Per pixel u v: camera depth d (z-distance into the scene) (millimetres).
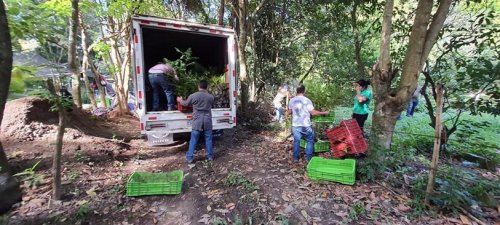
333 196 4086
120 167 5234
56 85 4277
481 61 5766
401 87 4914
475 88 5648
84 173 4629
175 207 3822
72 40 3779
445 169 4707
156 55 7832
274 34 11961
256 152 6391
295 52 11961
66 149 5301
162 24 5828
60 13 5441
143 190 4012
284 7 11133
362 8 8141
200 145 6957
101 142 6125
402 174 4738
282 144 7062
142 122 5938
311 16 10570
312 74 12609
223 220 3494
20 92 3209
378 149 4684
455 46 6316
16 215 3375
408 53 4871
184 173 5031
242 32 9547
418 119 10023
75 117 7250
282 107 9023
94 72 12172
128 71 12352
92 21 12078
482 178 4734
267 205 3881
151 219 3539
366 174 4574
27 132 5469
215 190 4293
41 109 6324
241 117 9508
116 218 3504
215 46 7605
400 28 7516
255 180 4680
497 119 9906
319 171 4582
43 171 4461
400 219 3533
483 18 6027
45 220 3320
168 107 6453
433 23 4832
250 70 11844
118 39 12078
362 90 6449
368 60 10852
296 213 3684
